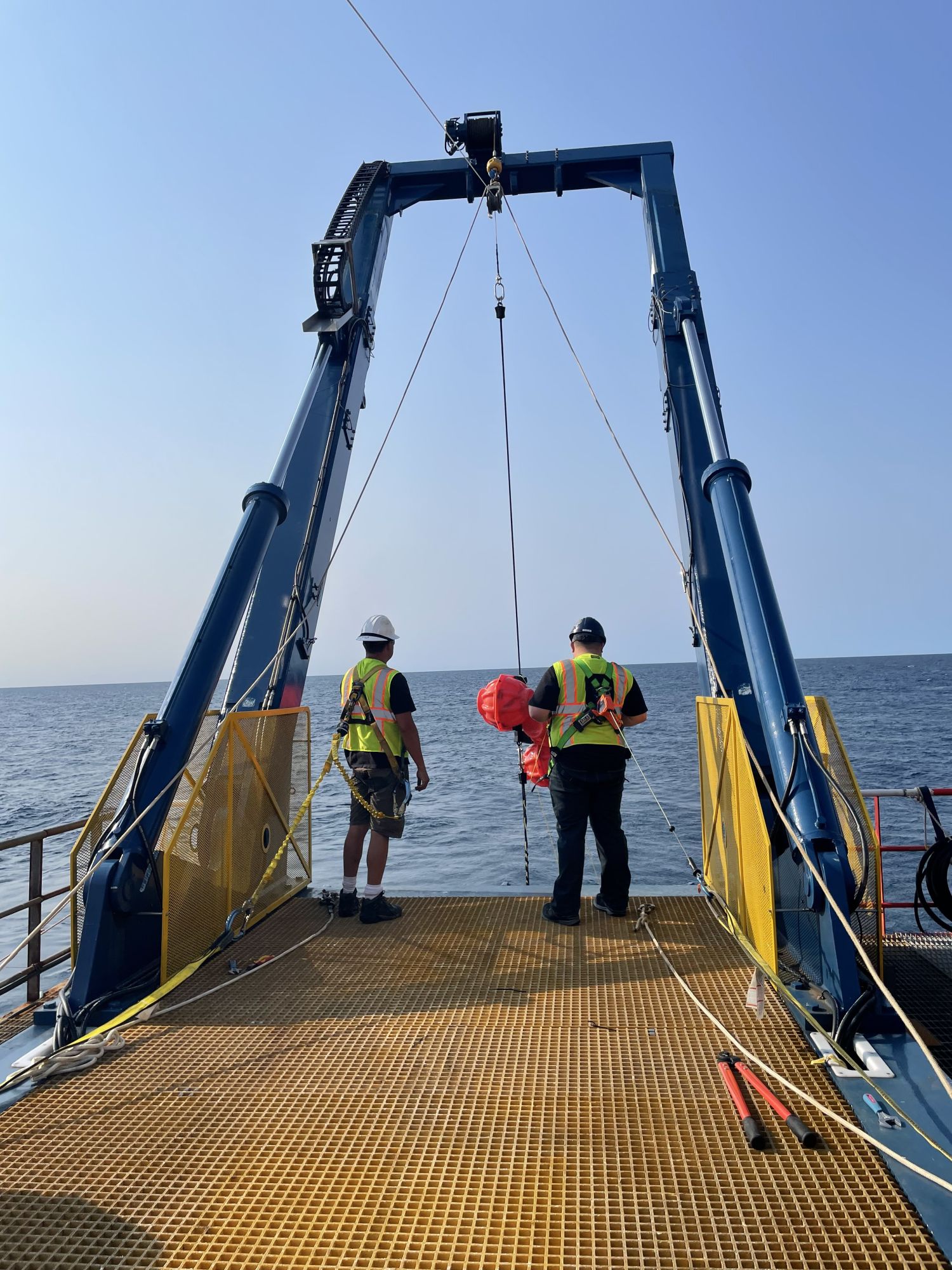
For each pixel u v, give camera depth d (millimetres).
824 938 3619
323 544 6898
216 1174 2514
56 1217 2332
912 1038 3342
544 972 4156
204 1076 3125
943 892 4449
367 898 5051
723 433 6051
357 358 7910
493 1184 2428
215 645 4781
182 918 4258
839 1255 2115
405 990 3961
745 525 5070
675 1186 2398
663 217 8242
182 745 4461
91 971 3857
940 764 20438
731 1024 3461
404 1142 2656
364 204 7809
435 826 14898
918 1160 2504
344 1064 3207
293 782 6004
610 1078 3035
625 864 5125
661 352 7539
